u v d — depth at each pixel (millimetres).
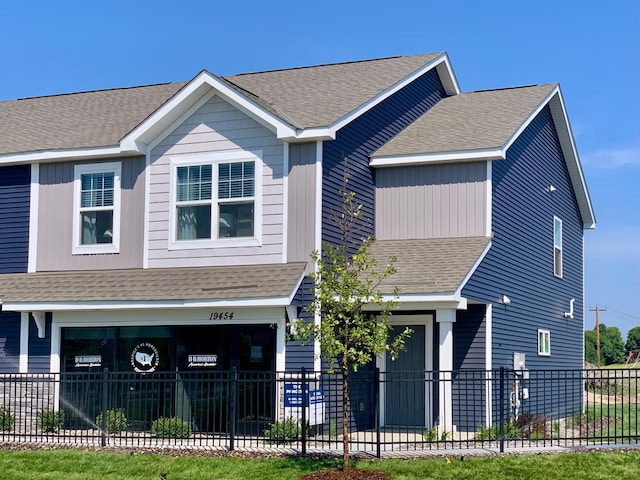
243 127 19719
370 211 21422
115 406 18750
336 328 16875
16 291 20391
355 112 19688
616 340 88188
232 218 19750
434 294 17906
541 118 25438
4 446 17391
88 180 21250
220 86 19391
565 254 28094
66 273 21016
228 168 19828
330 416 17969
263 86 23188
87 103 26062
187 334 19594
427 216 21203
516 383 21703
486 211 20641
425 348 20750
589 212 29875
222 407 19156
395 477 14203
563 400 26547
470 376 20406
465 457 15414
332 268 14641
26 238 21719
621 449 15969
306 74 24453
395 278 18750
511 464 14883
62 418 19953
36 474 15172
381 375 20969
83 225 21250
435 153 20875
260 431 18641
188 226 20141
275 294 17859
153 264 20297
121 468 15383
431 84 25547
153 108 24047
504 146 20453
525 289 23453
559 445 16766
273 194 19328
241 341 19125
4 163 21766
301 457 15711
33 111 26062
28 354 20812
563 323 27438
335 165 19703
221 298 18250
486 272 20172
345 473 14234
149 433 19484
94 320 20219
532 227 24344
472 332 20547
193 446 17016
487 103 24672
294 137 18781
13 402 20828
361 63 25031
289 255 19031
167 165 20375
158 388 18578
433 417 20500
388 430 20359
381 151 21578
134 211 20625
